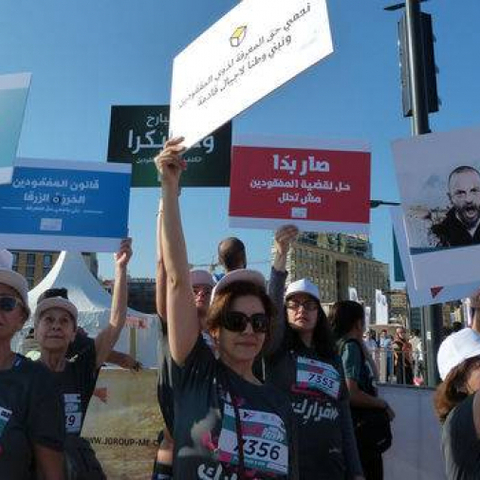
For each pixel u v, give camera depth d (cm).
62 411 264
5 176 357
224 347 256
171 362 258
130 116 605
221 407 237
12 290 272
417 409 554
